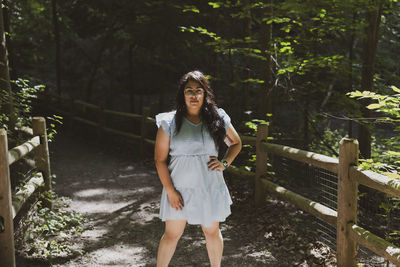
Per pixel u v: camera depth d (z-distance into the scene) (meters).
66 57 17.52
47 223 4.23
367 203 5.12
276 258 3.89
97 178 7.17
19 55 16.25
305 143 7.45
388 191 2.71
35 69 17.28
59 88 13.41
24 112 5.33
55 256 3.83
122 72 16.78
